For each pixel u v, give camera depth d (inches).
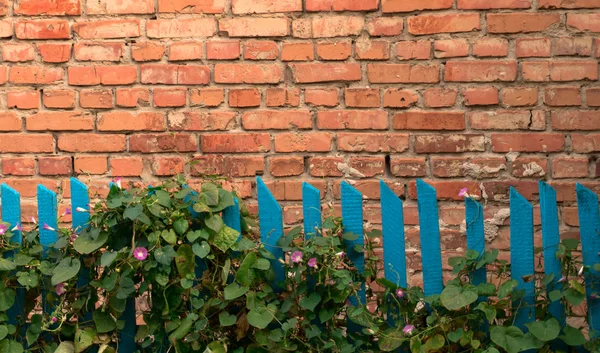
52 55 116.3
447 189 113.0
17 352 87.1
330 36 114.0
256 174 115.1
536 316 87.7
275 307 86.7
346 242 89.1
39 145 116.7
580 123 111.2
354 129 114.1
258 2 114.5
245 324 88.1
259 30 114.7
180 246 86.0
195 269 89.0
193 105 115.5
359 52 113.7
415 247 113.5
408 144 113.5
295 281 87.3
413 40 113.2
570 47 111.2
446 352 87.0
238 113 115.1
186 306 89.2
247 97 115.0
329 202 114.5
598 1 110.7
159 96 115.6
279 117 114.7
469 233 87.7
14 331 88.2
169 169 115.7
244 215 93.0
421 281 113.3
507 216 112.4
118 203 84.2
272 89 114.7
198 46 115.2
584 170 111.2
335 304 87.9
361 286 89.7
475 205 87.4
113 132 116.1
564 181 111.6
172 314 88.2
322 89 114.3
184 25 115.2
